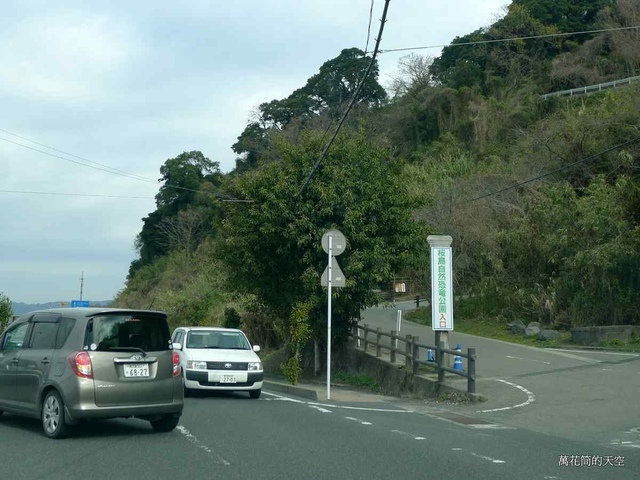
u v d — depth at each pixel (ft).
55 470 25.68
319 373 75.15
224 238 76.38
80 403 30.96
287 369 63.26
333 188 66.54
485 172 125.70
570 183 108.68
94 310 33.06
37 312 35.63
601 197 88.07
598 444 33.47
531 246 98.32
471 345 82.84
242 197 71.77
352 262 66.03
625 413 42.37
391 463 27.63
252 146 209.05
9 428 34.99
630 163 96.02
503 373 60.23
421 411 45.24
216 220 76.54
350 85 216.95
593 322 84.74
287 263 71.72
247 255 70.13
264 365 89.25
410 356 58.08
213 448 30.07
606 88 164.45
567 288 89.20
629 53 169.27
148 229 233.35
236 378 51.88
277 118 216.54
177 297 149.59
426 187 121.29
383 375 62.18
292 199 67.72
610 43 183.01
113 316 33.01
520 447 31.96
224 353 53.57
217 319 121.80
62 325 33.37
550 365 64.90
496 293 104.27
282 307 76.07
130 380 32.30
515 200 113.60
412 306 140.46
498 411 44.32
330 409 44.55
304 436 33.42
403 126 201.77
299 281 70.38
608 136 106.93
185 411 42.14
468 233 110.32
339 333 73.00
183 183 222.69
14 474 25.03
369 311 135.44
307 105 217.56
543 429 38.29
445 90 195.72
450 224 111.34
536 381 55.16
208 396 53.57
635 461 29.25
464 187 119.85
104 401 31.45
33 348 34.32
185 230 207.82
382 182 70.03
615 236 83.92
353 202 67.46
